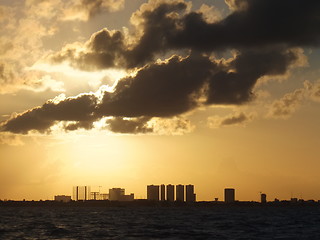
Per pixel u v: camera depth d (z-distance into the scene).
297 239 173.38
